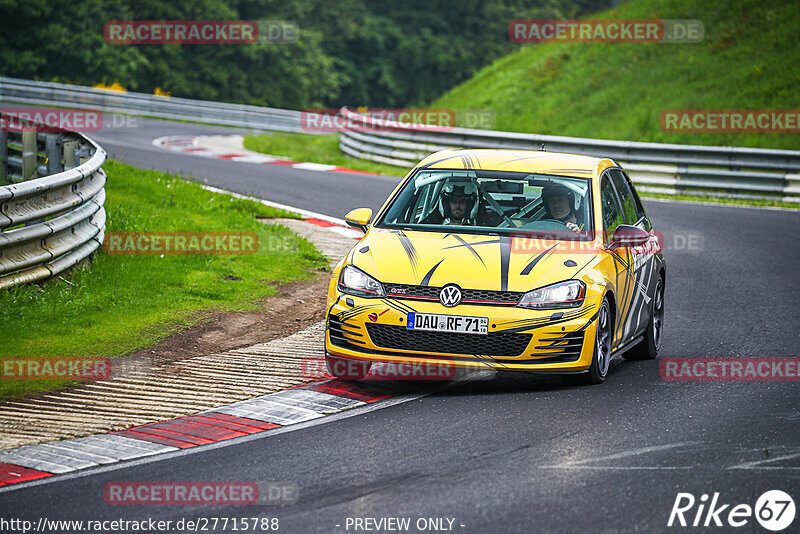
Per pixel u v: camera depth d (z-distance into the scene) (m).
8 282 30.75
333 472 19.58
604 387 26.73
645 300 30.83
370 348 25.56
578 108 117.88
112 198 51.97
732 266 49.44
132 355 28.42
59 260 34.22
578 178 29.56
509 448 21.09
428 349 25.33
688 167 79.38
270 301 36.56
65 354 27.91
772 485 19.02
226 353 29.56
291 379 27.00
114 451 20.91
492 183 29.30
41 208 32.56
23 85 139.75
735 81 107.50
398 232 27.86
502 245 26.80
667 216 65.69
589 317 25.48
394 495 18.27
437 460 20.28
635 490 18.59
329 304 26.42
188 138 114.31
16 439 21.55
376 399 25.22
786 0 119.44
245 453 20.84
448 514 17.31
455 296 25.23
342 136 108.44
